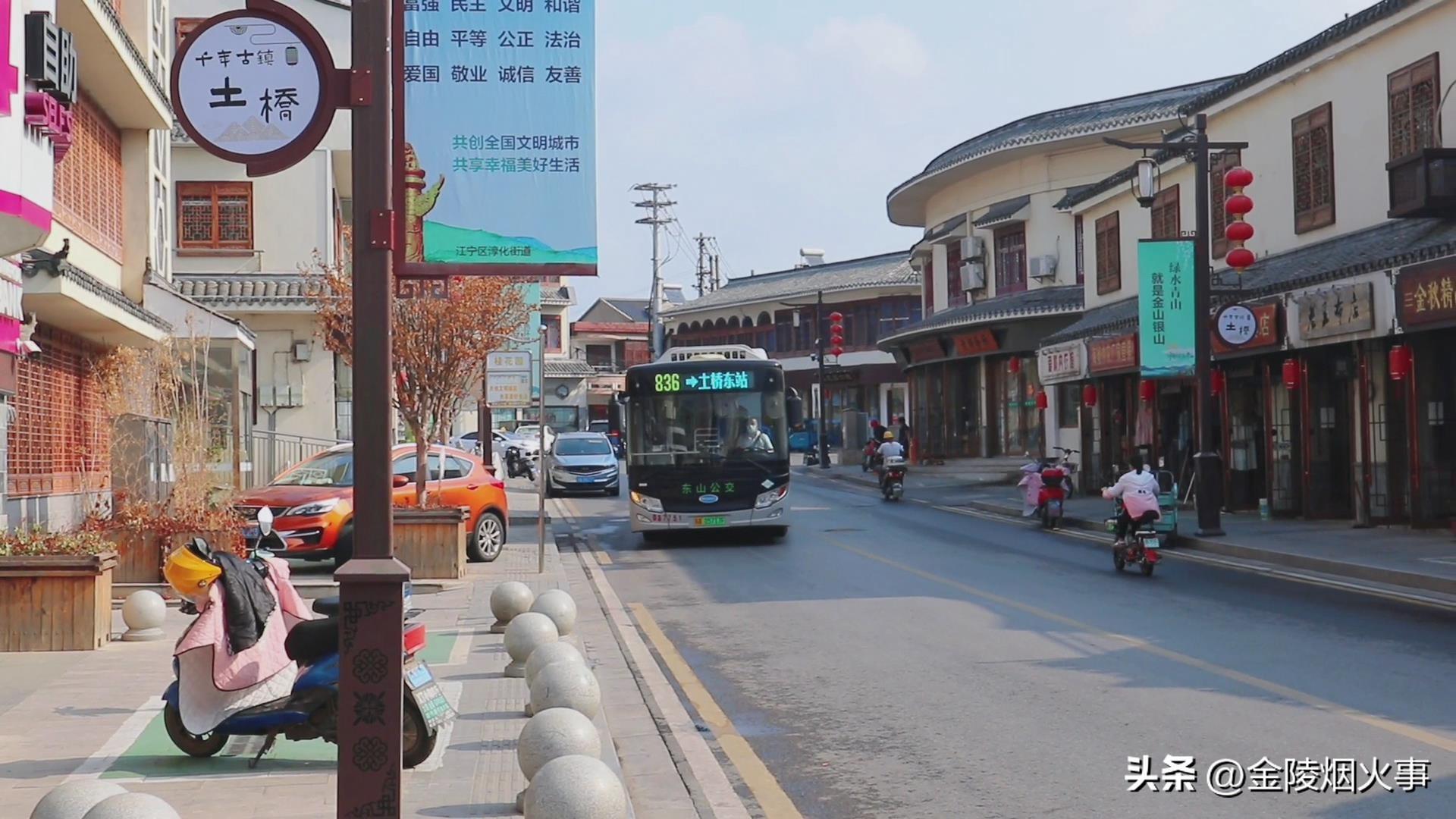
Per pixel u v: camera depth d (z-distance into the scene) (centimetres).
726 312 7275
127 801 505
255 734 801
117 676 1084
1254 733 849
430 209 1598
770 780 783
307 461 2047
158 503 1662
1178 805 702
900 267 6419
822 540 2412
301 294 3222
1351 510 2264
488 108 1608
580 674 850
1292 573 1748
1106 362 2964
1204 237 2144
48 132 1169
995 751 828
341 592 553
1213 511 2134
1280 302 2186
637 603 1628
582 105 1620
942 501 3372
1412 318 1808
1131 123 3834
